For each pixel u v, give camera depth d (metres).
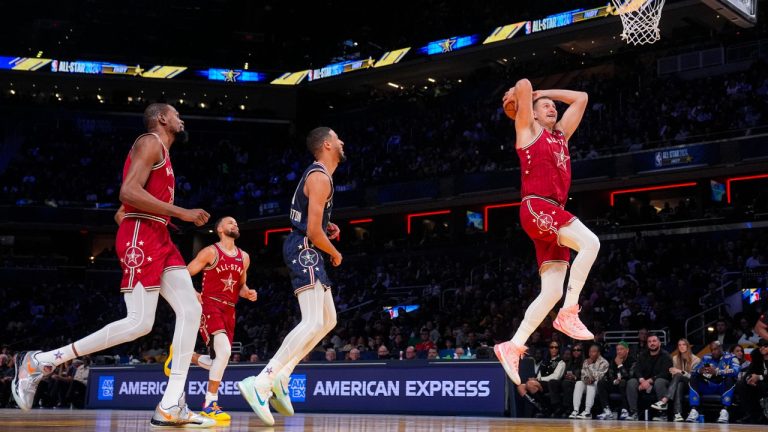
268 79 35.53
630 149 24.81
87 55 34.31
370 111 35.12
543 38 29.52
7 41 35.50
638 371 11.32
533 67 31.73
